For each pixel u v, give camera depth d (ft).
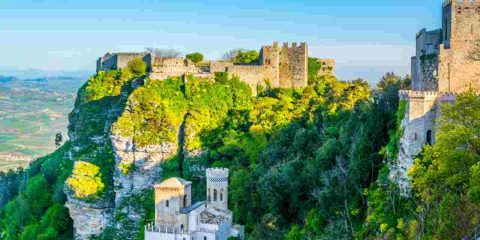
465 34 473.26
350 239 468.75
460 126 386.52
